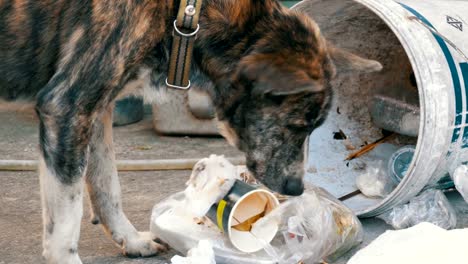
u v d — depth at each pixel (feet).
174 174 16.51
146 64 10.46
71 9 10.36
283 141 10.94
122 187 15.46
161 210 12.05
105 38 10.07
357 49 15.07
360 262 9.93
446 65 12.21
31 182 15.69
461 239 10.03
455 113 12.14
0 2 10.52
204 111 19.26
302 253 10.85
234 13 10.68
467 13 13.69
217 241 11.04
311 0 13.14
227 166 11.54
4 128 20.13
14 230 12.83
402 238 10.32
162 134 19.81
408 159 13.94
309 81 9.67
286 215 11.09
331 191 13.78
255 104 10.83
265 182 11.18
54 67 10.62
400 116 14.53
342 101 15.19
